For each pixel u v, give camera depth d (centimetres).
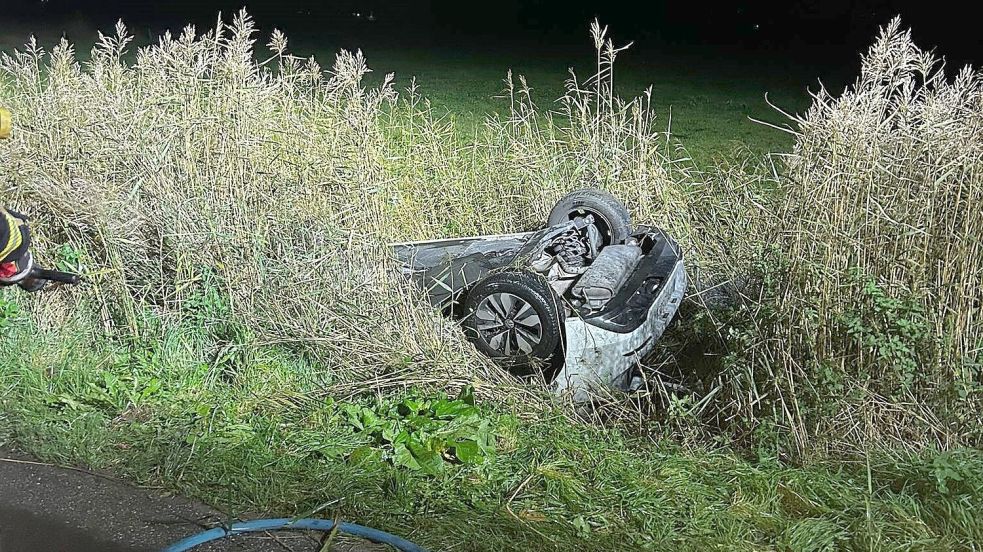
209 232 609
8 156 634
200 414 509
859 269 527
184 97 664
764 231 650
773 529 431
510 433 509
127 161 633
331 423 512
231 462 459
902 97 586
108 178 645
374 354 573
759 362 536
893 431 505
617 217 734
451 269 654
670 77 1980
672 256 686
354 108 720
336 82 760
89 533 402
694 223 804
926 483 454
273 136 689
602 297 619
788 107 1623
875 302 509
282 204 634
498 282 596
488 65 2147
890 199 557
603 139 863
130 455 465
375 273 620
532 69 2089
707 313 623
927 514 437
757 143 1305
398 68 2075
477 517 426
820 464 485
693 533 427
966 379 504
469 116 1461
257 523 409
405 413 519
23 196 632
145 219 615
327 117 742
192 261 605
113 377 535
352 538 402
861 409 505
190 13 2875
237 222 618
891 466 473
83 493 433
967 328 522
